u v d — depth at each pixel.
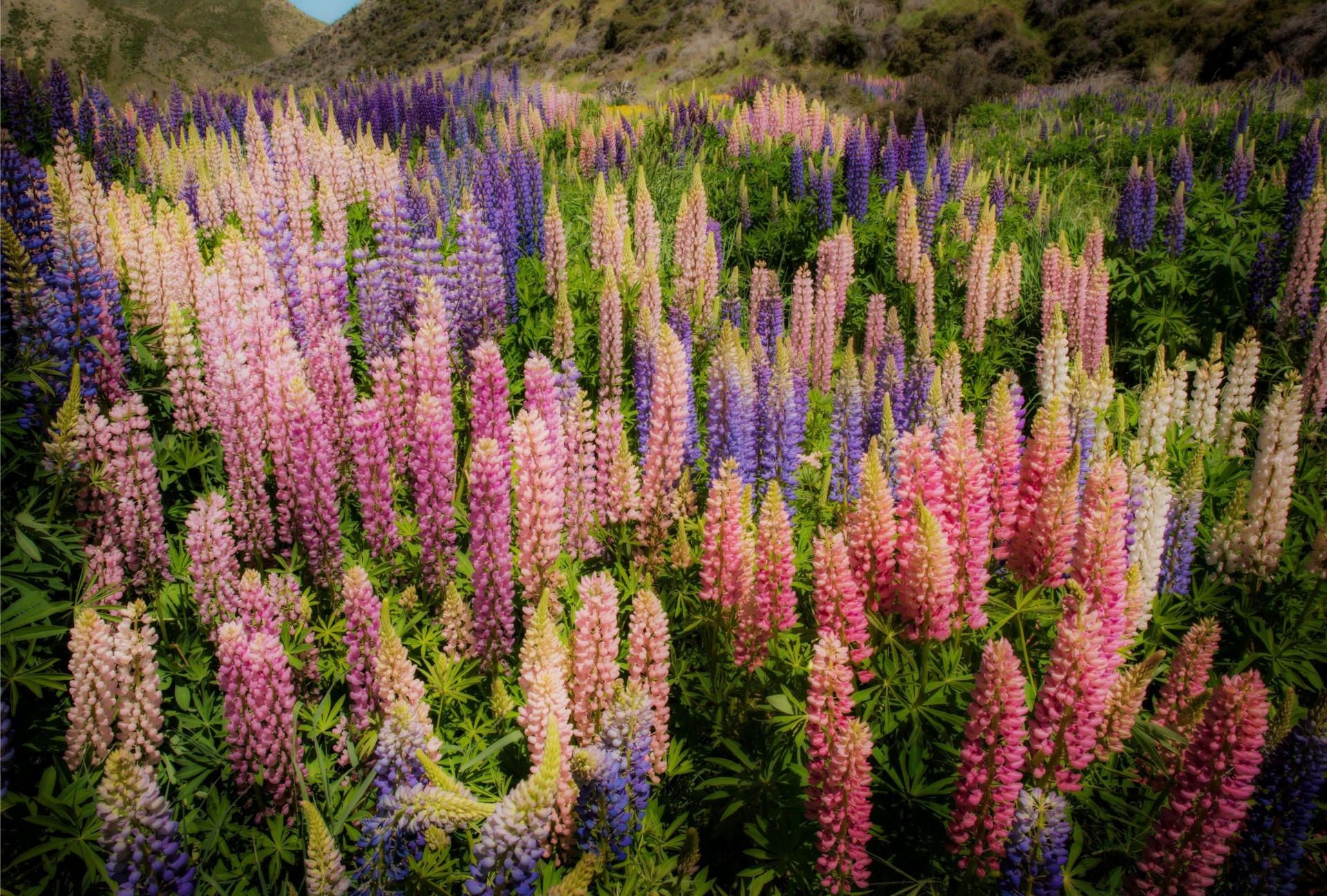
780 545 3.88
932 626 3.72
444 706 3.91
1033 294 10.12
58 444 3.67
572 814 3.33
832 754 3.25
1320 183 8.17
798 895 3.54
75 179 5.28
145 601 4.12
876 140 13.35
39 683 3.18
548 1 52.59
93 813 3.06
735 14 44.62
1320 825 3.57
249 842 3.49
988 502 4.24
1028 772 3.40
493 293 6.15
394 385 4.76
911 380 6.54
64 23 94.06
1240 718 3.05
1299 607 4.82
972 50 36.91
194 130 9.51
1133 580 3.80
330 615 4.31
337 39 61.00
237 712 3.35
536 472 3.96
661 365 4.60
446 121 14.91
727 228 11.46
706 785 3.91
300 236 6.55
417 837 3.11
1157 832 3.28
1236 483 5.83
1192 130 16.59
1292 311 8.34
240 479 4.34
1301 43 27.98
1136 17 34.16
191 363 4.80
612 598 3.49
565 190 10.46
